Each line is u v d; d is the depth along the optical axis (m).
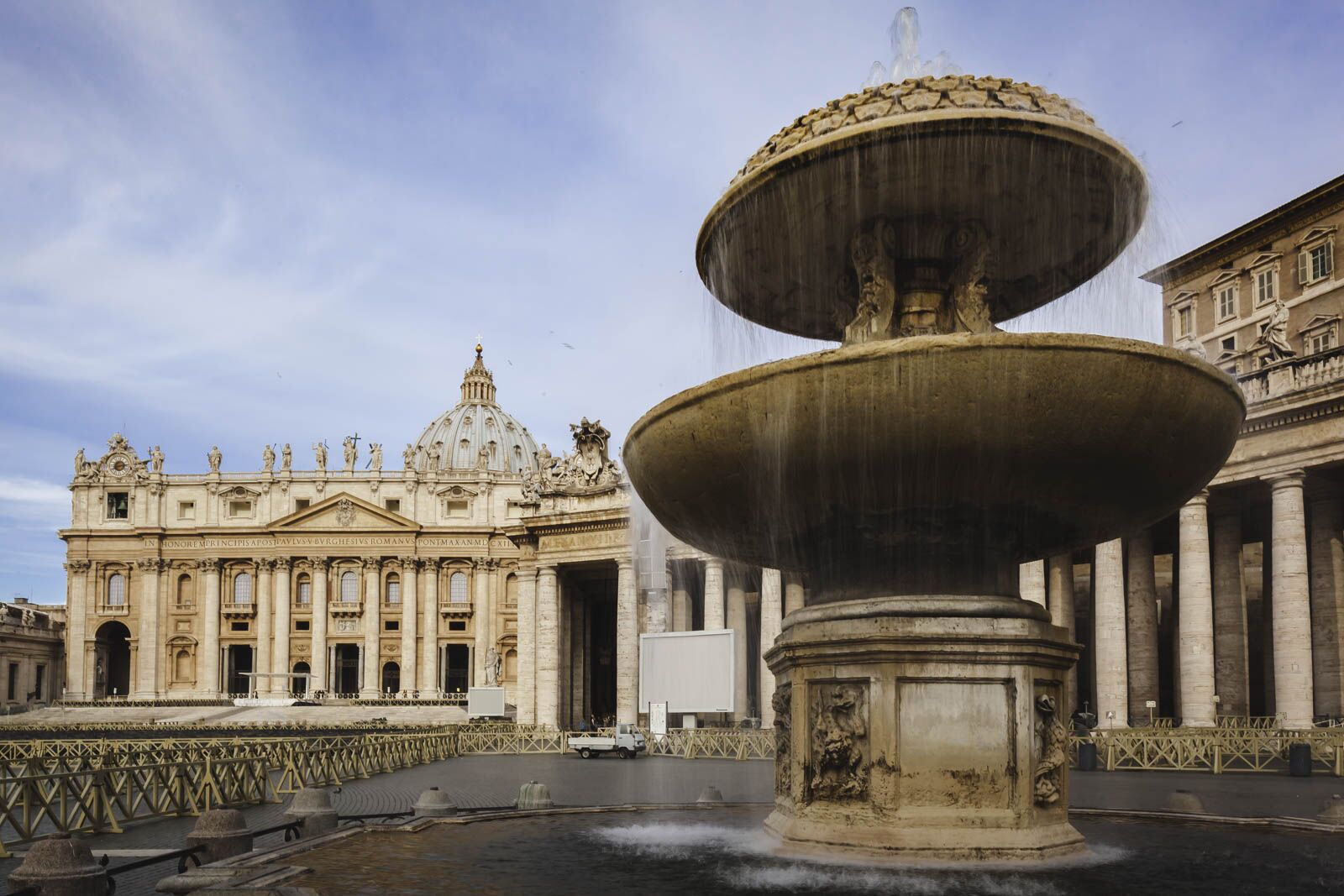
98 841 16.36
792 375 8.32
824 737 9.38
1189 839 10.63
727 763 34.97
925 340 8.00
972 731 9.03
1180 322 51.91
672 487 9.69
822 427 8.35
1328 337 43.41
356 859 9.86
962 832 8.88
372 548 118.44
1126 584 41.69
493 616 118.56
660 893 8.09
